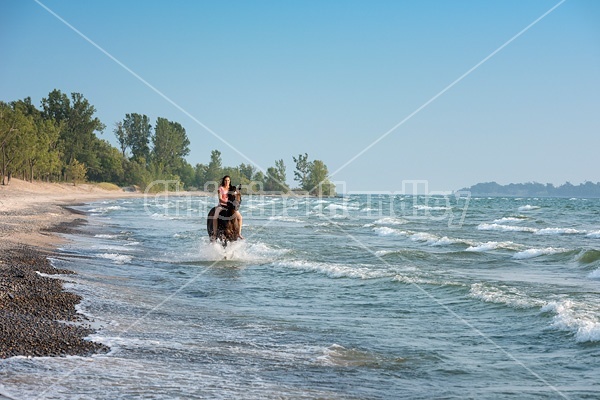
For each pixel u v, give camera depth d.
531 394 7.05
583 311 10.91
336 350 9.02
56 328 9.23
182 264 19.95
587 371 7.89
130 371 7.38
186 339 9.42
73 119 162.12
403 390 7.22
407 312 12.10
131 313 11.14
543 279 16.39
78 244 24.66
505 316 11.37
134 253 22.62
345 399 6.82
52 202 77.12
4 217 37.97
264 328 10.55
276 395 6.84
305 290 14.85
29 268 15.02
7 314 9.80
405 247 26.41
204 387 6.95
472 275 17.27
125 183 168.88
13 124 97.38
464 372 7.98
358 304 13.02
